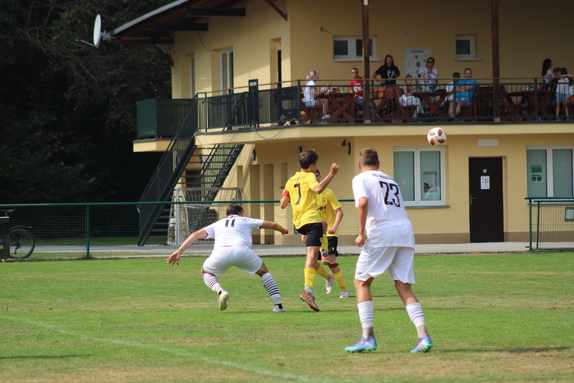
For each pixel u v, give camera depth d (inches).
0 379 510.9
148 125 2233.0
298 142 1897.1
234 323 733.3
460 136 1806.1
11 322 750.5
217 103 1973.4
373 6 1911.9
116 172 3088.1
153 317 776.9
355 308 840.3
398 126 1729.8
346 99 1729.8
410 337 647.8
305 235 839.1
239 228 808.9
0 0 2689.5
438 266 1311.5
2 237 1519.4
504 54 1971.0
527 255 1509.6
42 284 1093.1
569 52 2003.0
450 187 1806.1
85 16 2746.1
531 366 534.0
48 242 1685.5
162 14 2082.9
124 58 2827.3
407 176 1806.1
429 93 1759.4
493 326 702.5
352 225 1657.2
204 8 2044.8
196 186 2111.2
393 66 1811.0
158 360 566.3
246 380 500.7
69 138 3021.7
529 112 1795.0
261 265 814.5
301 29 1870.1
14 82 2861.7
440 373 514.0
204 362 557.0
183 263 1441.9
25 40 2773.1
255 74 2005.4
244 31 2044.8
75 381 504.1
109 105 2933.1
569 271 1222.3
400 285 577.9
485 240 1831.9
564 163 1856.5
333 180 1813.5
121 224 2358.5
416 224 1797.5
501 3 1969.7
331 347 609.6
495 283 1066.1
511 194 1822.1
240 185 2194.9
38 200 2630.4
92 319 766.5
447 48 1950.1
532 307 831.7
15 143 2696.9
